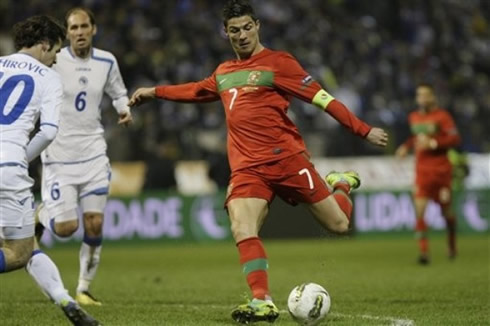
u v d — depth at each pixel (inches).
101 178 1302.9
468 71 3932.1
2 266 897.5
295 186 1005.8
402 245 2588.6
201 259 2187.5
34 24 932.0
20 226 904.3
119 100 1346.0
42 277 903.1
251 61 1018.1
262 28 3666.3
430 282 1524.4
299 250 2427.4
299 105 3225.9
